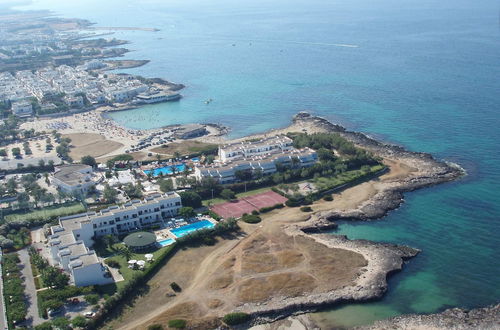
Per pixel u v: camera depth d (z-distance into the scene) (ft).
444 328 629.51
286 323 647.15
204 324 634.43
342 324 646.33
